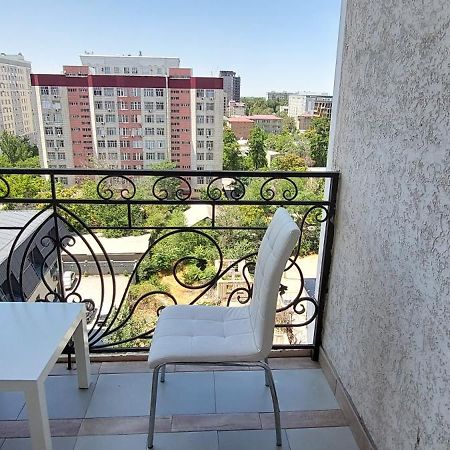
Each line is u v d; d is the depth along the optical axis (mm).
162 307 1835
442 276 943
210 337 1426
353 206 1523
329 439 1473
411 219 1087
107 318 1931
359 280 1466
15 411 1565
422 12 1027
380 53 1277
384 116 1252
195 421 1537
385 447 1256
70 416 1549
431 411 994
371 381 1360
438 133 957
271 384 1390
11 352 1237
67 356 1838
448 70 915
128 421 1531
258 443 1444
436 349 971
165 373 1813
